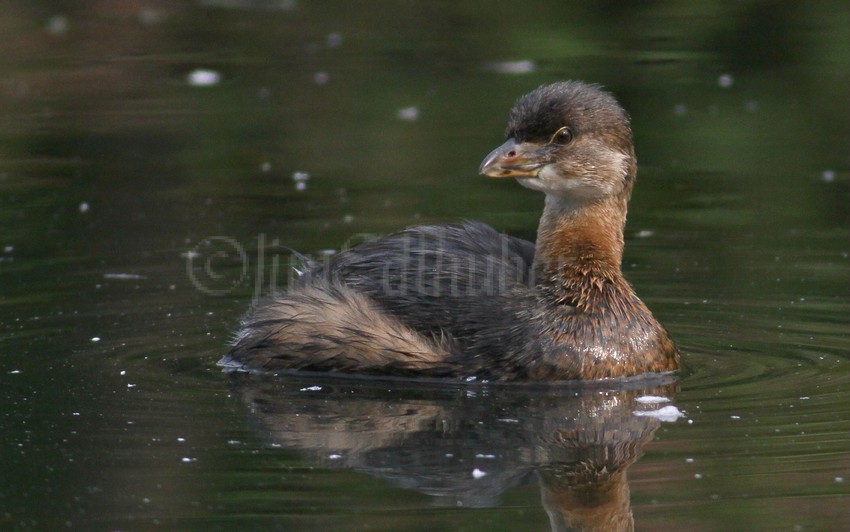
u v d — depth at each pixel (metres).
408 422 10.94
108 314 14.27
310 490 9.52
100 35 27.77
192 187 19.42
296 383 12.14
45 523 8.95
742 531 8.73
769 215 17.95
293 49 26.77
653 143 21.22
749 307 14.39
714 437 10.45
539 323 12.21
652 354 12.32
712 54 24.83
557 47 25.42
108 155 20.97
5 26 28.28
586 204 12.96
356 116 23.00
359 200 18.59
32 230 17.48
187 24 28.53
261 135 22.00
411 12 28.59
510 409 11.28
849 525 8.77
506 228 17.12
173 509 9.17
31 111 23.19
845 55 24.36
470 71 24.91
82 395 11.62
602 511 9.10
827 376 12.01
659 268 15.90
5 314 14.16
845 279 15.28
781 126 21.75
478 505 9.27
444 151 20.92
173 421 10.97
